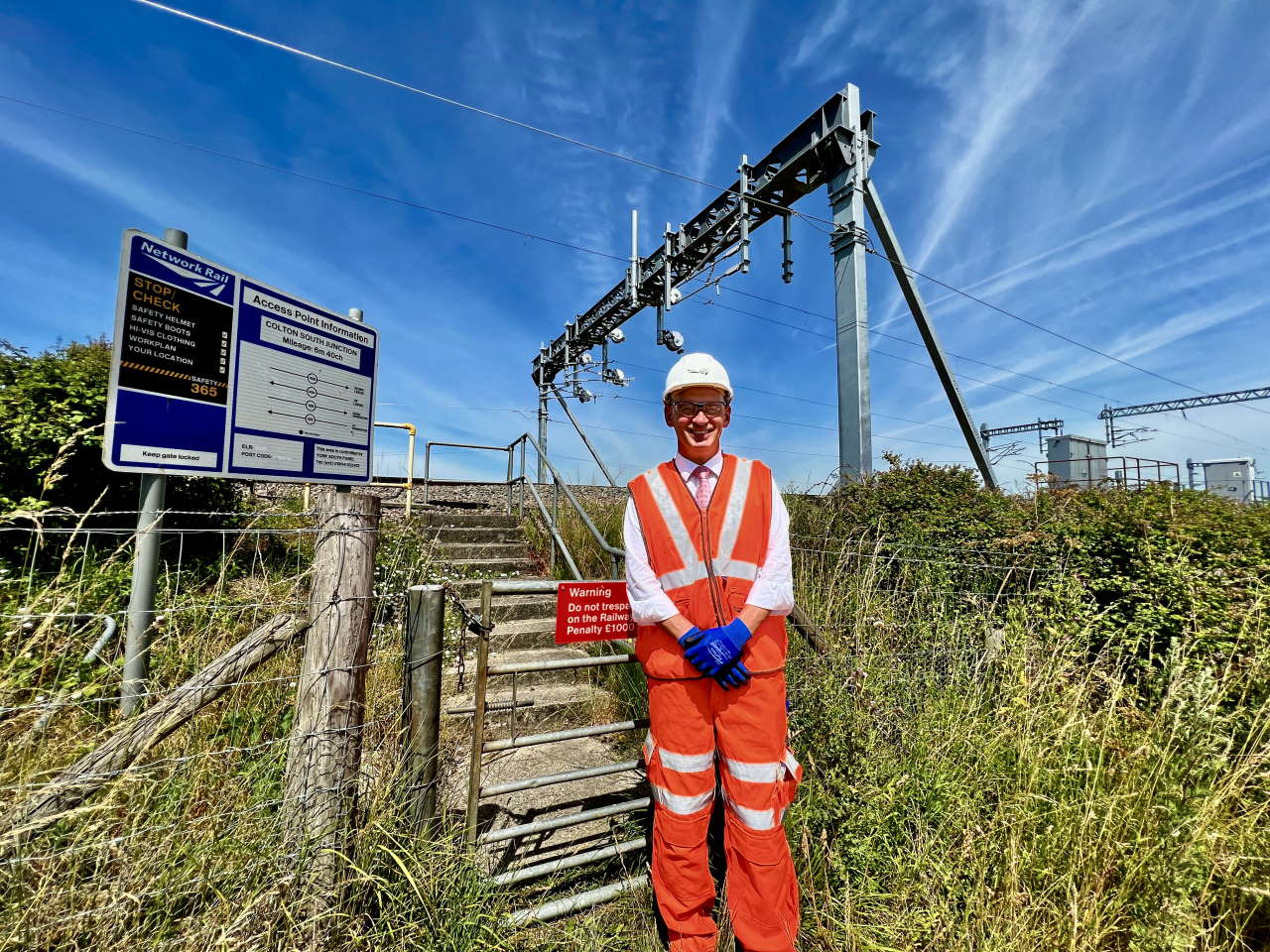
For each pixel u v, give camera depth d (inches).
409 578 166.1
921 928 71.2
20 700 64.3
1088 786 80.3
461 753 116.9
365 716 77.6
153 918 56.7
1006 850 76.2
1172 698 86.8
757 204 458.3
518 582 83.7
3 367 179.9
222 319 92.1
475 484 383.9
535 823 84.5
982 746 93.7
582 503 333.7
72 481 182.5
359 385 120.0
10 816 52.0
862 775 87.0
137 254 80.3
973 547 184.1
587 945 73.8
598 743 139.9
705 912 73.0
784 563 75.9
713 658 68.2
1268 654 100.0
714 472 81.0
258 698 85.4
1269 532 150.4
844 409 378.9
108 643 97.9
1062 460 542.3
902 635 124.5
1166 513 160.1
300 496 268.7
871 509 239.0
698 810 71.1
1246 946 69.5
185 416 86.0
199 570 153.0
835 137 384.8
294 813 67.3
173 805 61.5
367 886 68.4
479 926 70.6
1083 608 128.3
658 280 595.2
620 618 91.0
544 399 879.1
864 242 387.9
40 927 50.7
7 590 76.9
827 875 81.6
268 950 58.2
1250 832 73.7
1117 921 71.5
